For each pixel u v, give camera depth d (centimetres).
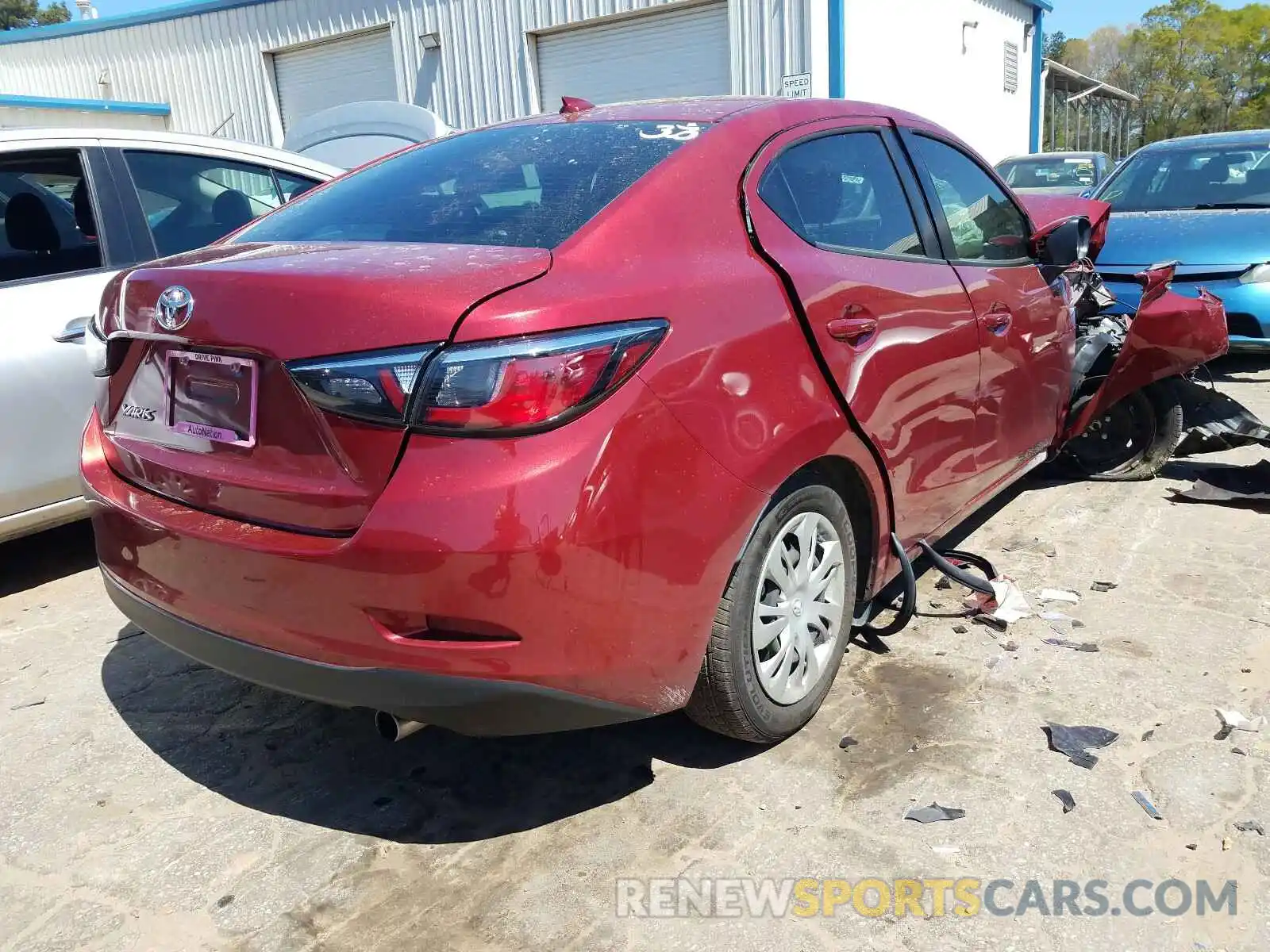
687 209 240
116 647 353
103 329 253
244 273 214
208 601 224
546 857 234
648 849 235
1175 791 247
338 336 197
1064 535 419
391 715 212
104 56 1950
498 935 210
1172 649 317
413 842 242
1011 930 207
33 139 402
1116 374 438
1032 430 388
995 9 1770
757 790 254
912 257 308
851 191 295
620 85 1382
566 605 197
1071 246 368
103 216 420
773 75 1250
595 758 273
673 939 207
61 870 236
